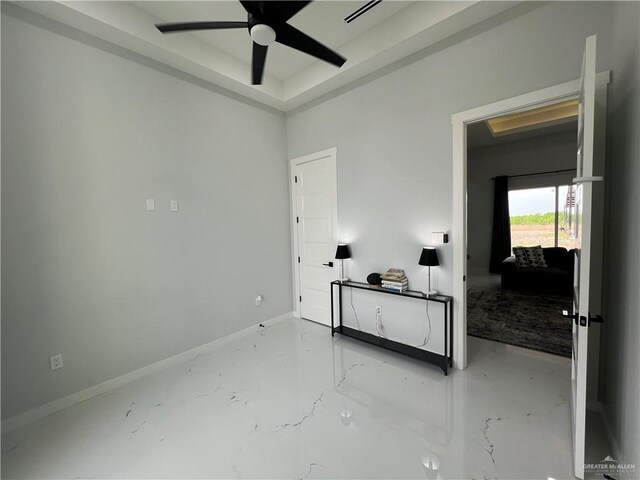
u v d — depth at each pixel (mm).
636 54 1407
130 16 2359
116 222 2525
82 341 2350
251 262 3680
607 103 1878
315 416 2053
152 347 2771
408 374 2586
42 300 2154
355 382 2479
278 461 1675
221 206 3334
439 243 2705
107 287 2484
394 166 2988
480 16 2275
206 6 2412
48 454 1785
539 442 1753
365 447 1757
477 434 1831
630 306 1428
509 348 2994
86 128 2344
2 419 2002
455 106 2533
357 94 3230
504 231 6590
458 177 2553
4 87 1975
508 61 2244
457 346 2637
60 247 2232
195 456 1731
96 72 2389
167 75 2838
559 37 2035
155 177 2771
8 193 2006
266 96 3566
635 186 1394
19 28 2025
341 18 2600
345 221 3486
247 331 3633
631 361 1389
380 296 3213
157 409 2189
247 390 2400
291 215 4176
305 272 4062
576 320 1580
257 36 1693
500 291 5242
